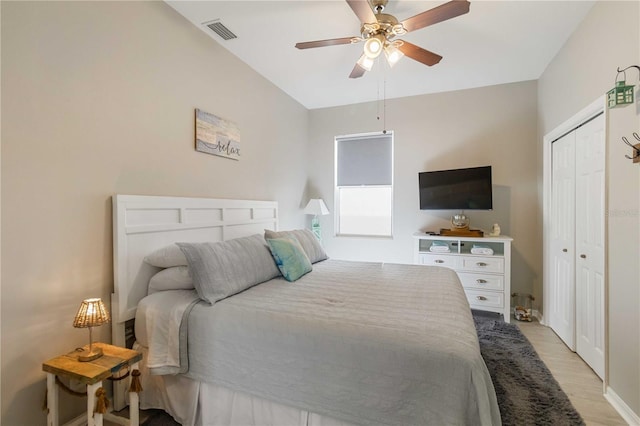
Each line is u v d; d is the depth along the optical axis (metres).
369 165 4.39
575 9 2.24
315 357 1.41
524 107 3.60
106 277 1.82
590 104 2.20
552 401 1.90
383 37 1.97
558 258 2.98
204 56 2.57
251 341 1.54
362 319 1.50
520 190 3.62
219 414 1.61
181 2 2.19
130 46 1.95
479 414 1.12
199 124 2.51
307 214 4.48
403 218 4.15
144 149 2.06
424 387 1.22
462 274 3.45
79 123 1.68
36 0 1.49
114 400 1.81
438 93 3.94
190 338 1.67
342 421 1.36
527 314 3.34
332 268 2.79
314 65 3.17
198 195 2.52
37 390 1.52
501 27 2.47
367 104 4.30
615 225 1.88
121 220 1.85
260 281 2.19
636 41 1.69
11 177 1.42
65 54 1.61
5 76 1.39
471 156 3.81
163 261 1.96
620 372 1.83
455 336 1.33
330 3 2.19
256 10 2.27
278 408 1.49
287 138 3.99
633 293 1.71
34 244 1.50
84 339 1.71
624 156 1.80
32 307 1.50
